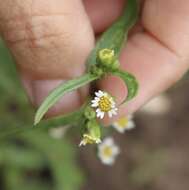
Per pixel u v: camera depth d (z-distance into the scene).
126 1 0.16
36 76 0.16
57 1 0.14
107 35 0.15
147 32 0.16
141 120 0.33
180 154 0.33
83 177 0.27
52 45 0.15
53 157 0.26
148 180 0.32
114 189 0.31
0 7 0.14
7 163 0.26
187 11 0.15
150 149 0.32
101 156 0.21
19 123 0.25
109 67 0.13
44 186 0.29
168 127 0.33
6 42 0.15
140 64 0.16
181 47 0.16
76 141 0.27
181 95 0.33
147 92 0.16
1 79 0.25
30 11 0.14
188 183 0.32
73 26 0.15
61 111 0.16
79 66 0.15
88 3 0.17
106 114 0.16
